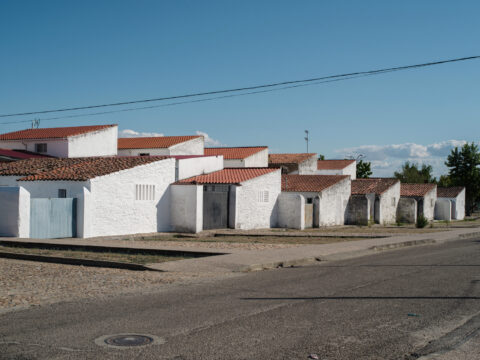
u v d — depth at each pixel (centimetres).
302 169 5272
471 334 701
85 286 1102
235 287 1088
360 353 613
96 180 2350
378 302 914
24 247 1952
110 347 629
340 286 1094
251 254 1623
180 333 696
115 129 4044
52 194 2445
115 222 2450
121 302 917
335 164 6091
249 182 3186
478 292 1016
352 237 2695
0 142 3903
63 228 2256
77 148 3731
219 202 3005
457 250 2009
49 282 1155
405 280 1179
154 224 2697
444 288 1064
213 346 634
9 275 1265
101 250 1845
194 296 979
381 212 4391
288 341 659
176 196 2800
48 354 600
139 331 706
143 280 1190
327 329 721
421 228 3738
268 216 3409
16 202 2105
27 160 3102
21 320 774
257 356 596
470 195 6931
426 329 726
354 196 4184
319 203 3703
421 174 7894
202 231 2803
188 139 4441
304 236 2762
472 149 6931
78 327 729
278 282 1158
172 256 1686
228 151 4775
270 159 5422
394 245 2159
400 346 643
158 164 2722
